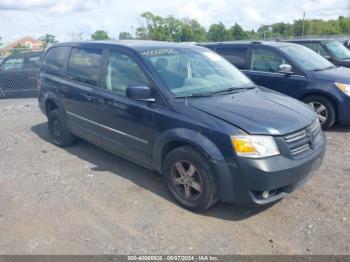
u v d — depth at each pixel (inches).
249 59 313.9
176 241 135.6
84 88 206.8
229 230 142.1
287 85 288.2
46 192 177.0
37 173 201.0
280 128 140.7
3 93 447.5
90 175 196.2
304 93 279.9
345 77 272.8
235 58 323.9
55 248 132.7
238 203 142.6
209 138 142.9
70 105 221.5
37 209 160.7
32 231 143.8
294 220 148.2
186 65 184.5
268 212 154.6
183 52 193.5
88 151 234.7
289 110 157.9
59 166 210.4
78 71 217.9
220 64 203.0
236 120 142.3
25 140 265.3
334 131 273.9
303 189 174.2
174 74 174.1
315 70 284.2
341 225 143.8
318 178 186.5
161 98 163.2
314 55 312.3
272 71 299.9
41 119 331.9
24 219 152.8
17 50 456.4
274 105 161.6
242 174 136.6
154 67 172.4
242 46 321.1
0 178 195.2
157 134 163.5
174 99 160.6
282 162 137.7
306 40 433.1
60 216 154.5
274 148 137.6
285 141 140.2
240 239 136.3
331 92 267.0
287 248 130.6
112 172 199.6
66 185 184.4
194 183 151.8
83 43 219.8
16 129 297.3
